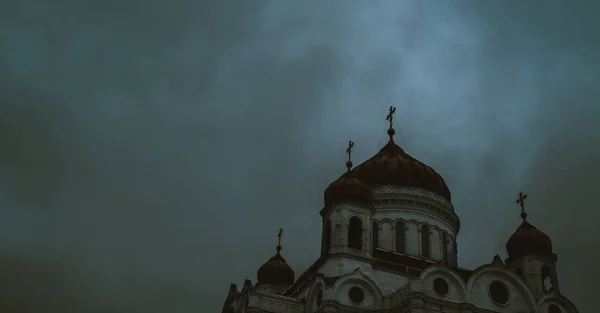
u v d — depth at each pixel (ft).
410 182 306.14
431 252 293.43
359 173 314.35
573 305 258.57
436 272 240.94
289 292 281.95
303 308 255.29
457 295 240.32
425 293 232.53
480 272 248.73
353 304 242.99
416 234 295.07
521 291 251.80
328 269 255.09
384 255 273.54
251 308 248.93
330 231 265.54
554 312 256.32
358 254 258.57
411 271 266.16
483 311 240.73
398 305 237.45
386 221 296.92
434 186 310.86
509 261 291.38
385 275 260.62
